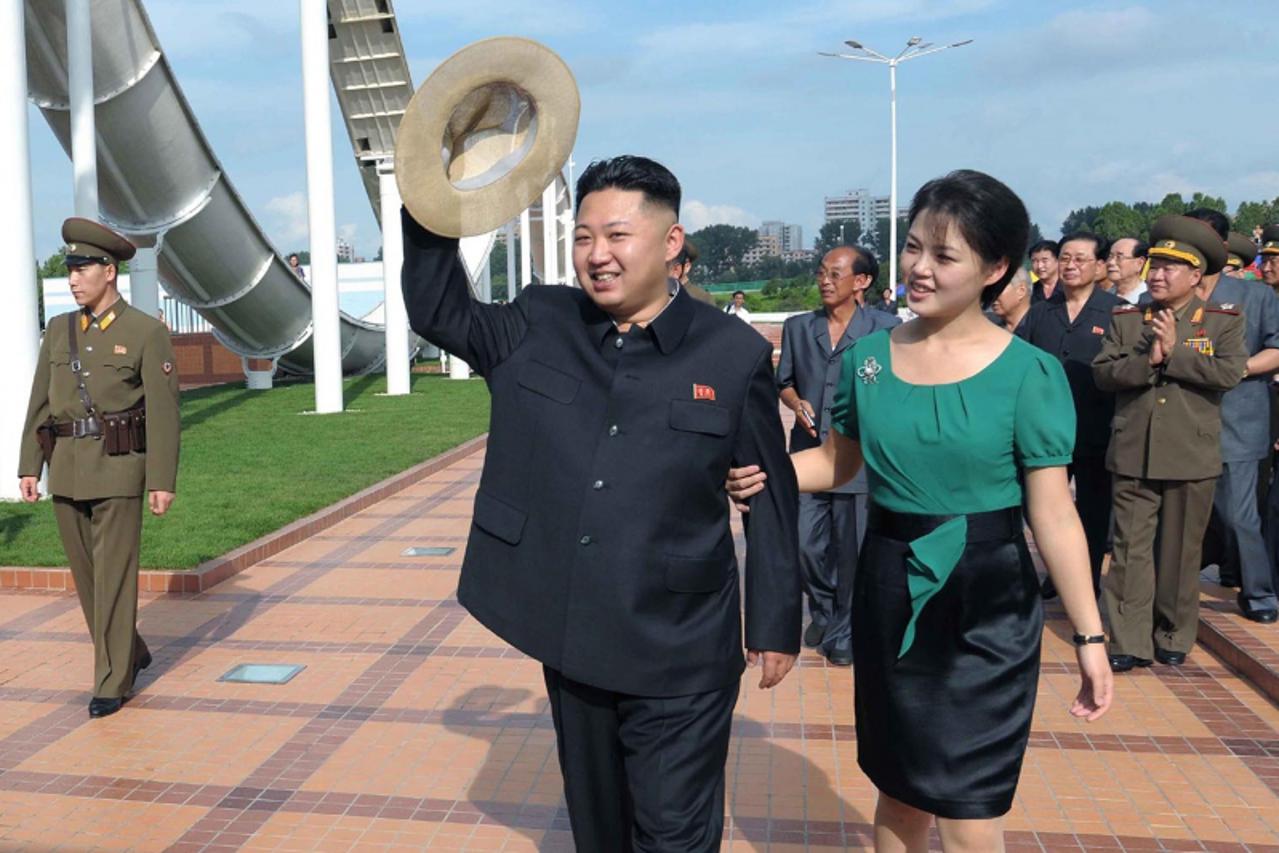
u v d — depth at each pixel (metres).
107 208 17.69
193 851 3.47
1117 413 5.09
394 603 6.42
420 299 2.48
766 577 2.52
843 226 88.88
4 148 9.02
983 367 2.48
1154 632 5.24
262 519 8.38
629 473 2.41
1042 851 3.40
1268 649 5.03
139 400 4.66
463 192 2.40
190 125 16.81
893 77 31.95
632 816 2.60
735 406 2.46
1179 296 4.80
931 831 3.52
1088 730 4.38
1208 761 4.07
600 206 2.38
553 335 2.55
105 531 4.59
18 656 5.43
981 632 2.47
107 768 4.10
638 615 2.39
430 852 3.45
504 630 2.48
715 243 127.94
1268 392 5.57
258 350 22.53
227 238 19.11
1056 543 2.45
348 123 21.22
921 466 2.51
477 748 4.27
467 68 2.34
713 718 2.47
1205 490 4.96
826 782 3.92
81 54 10.65
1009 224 2.42
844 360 2.75
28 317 9.23
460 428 14.84
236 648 5.57
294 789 3.91
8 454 9.23
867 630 2.60
